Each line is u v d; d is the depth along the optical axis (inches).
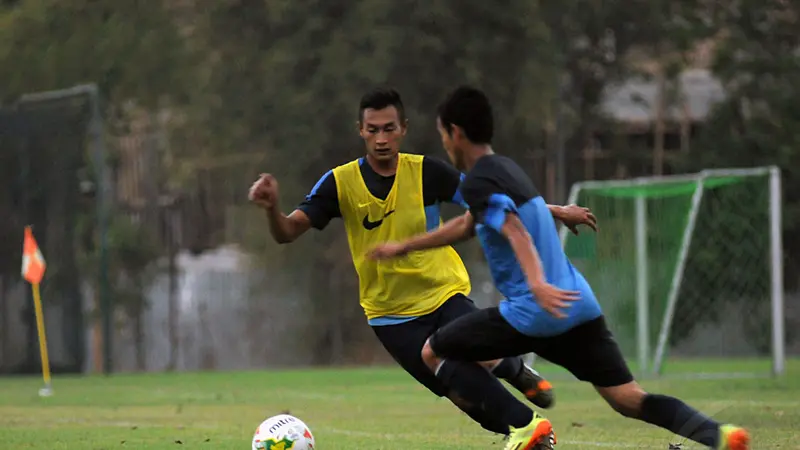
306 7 4097.0
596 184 2600.9
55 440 1343.5
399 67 4025.6
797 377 2384.4
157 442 1301.7
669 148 4859.7
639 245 2596.0
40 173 3307.1
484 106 874.1
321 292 4360.2
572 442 1208.8
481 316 871.7
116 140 4554.6
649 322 2768.2
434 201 1027.3
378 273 1015.6
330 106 4074.8
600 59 4542.3
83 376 3218.5
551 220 860.0
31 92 4365.2
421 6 3937.0
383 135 999.6
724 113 4505.4
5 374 3267.7
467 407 907.4
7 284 3294.8
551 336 849.5
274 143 4222.4
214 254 4734.3
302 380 2785.4
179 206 4645.7
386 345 1031.0
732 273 2940.5
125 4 4372.5
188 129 4424.2
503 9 4035.4
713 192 2847.0
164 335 4414.4
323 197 1014.4
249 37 4323.3
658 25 4404.5
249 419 1649.9
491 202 837.8
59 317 3284.9
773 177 2416.3
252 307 4399.6
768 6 4473.4
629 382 864.3
